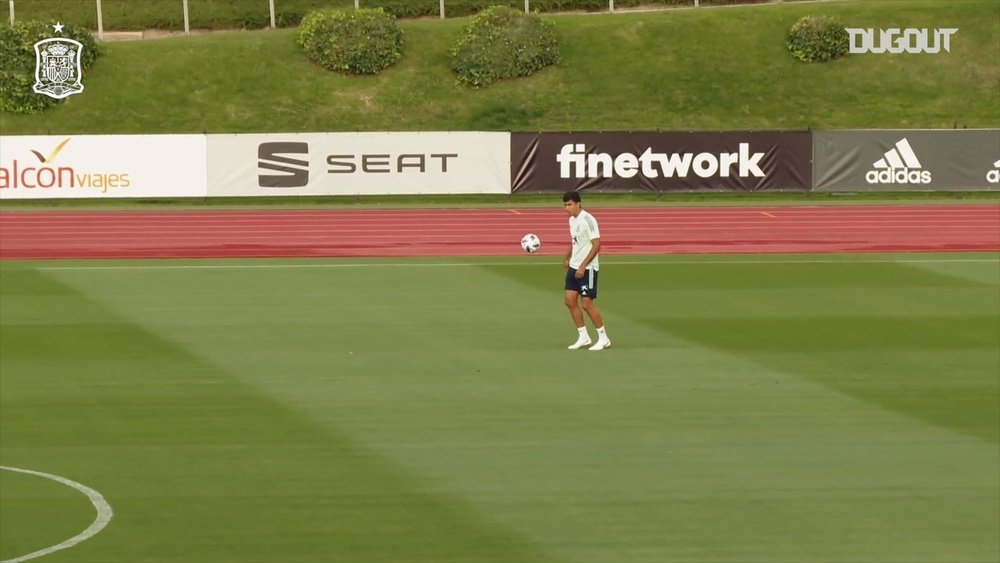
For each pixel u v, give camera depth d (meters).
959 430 52.97
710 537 39.59
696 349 70.56
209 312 83.50
